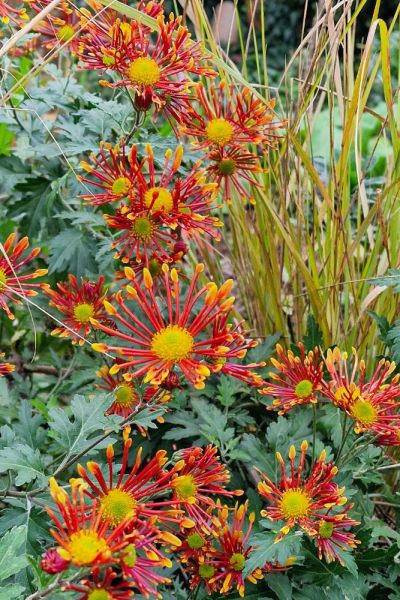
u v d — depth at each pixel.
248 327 0.99
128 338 0.62
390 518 0.91
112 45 0.76
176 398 0.84
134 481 0.62
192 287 0.63
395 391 0.71
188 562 0.72
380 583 0.78
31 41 0.97
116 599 0.55
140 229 0.72
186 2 0.93
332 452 0.84
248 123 0.79
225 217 1.30
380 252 0.94
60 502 0.57
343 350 0.91
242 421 0.84
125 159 0.77
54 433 0.83
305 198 1.00
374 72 0.88
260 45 2.72
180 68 0.76
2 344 1.03
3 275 0.71
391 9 2.52
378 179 1.12
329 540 0.70
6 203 1.05
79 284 0.86
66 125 0.85
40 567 0.59
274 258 0.93
